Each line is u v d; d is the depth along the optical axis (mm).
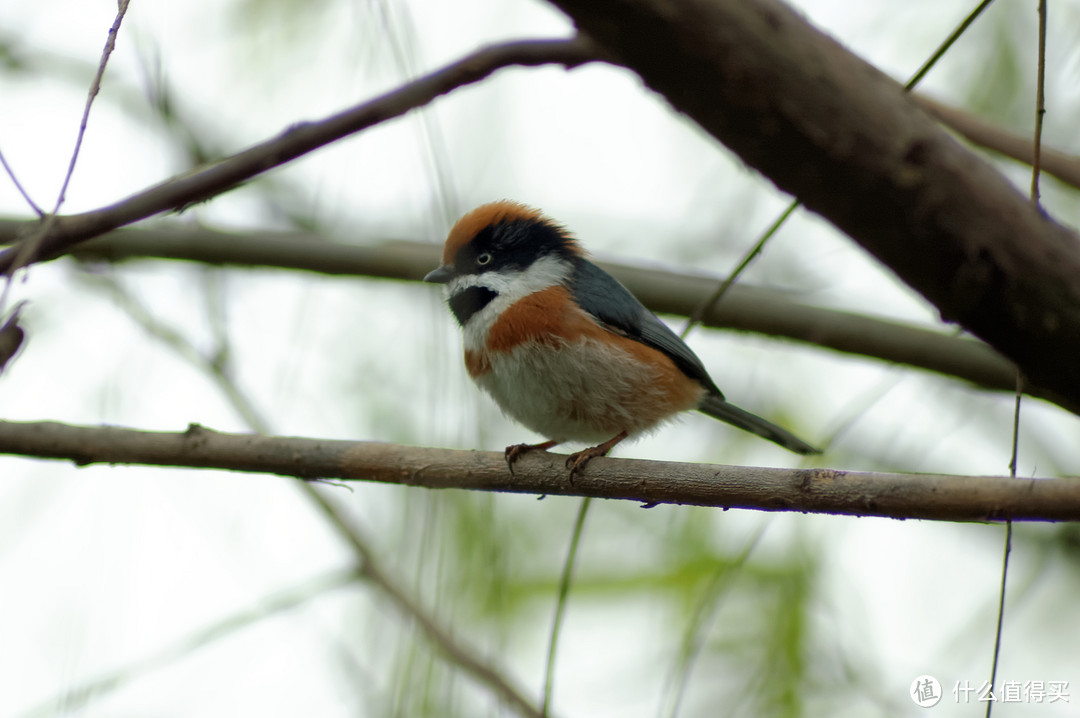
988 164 5398
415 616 6445
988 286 5469
